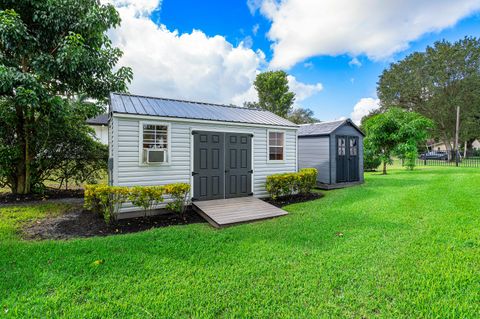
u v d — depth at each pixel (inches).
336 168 414.0
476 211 204.7
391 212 220.7
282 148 338.0
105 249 147.2
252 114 348.5
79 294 101.7
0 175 293.7
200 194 268.7
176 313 90.0
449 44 1198.3
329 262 128.1
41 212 239.6
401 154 565.0
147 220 219.6
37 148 322.3
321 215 225.0
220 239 166.9
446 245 142.8
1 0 257.1
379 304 93.4
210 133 275.4
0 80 227.9
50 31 281.0
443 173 493.7
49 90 296.5
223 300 97.6
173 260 133.5
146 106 263.7
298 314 89.0
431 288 101.7
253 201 274.2
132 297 99.3
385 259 128.8
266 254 140.7
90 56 289.3
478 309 88.8
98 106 342.6
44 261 130.8
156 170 242.7
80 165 362.9
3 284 107.7
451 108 1150.3
